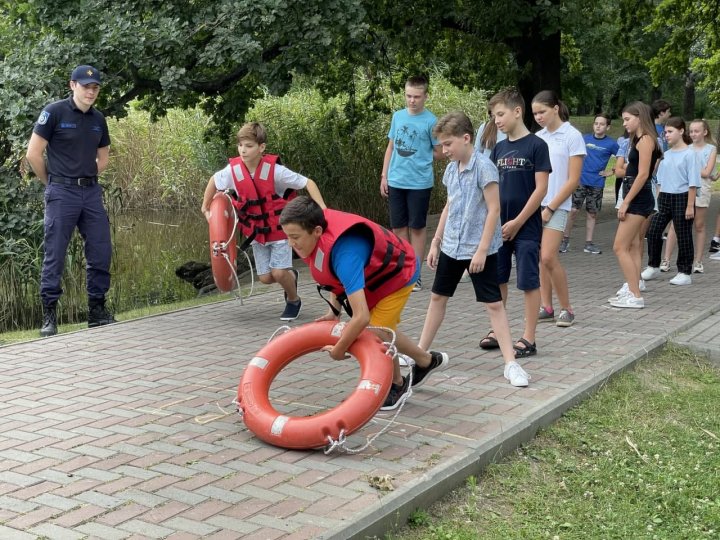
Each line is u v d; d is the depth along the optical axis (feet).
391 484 12.90
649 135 25.59
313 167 51.47
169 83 33.09
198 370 19.35
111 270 36.50
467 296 28.22
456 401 16.99
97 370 19.30
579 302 27.17
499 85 52.65
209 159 54.80
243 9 33.06
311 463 13.80
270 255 24.58
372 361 14.65
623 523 13.14
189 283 35.04
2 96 28.63
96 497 12.35
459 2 45.55
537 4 43.34
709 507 13.87
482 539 12.21
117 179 59.11
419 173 28.71
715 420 17.57
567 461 15.12
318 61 35.60
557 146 23.08
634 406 17.87
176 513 11.86
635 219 25.88
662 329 23.26
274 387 18.02
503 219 20.53
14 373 19.01
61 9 33.22
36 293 28.84
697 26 65.21
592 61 101.14
